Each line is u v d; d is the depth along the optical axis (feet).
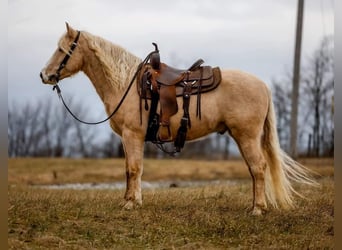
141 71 34.55
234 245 28.22
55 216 32.04
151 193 45.50
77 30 35.68
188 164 112.37
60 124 194.29
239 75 34.01
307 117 142.72
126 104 33.99
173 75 33.91
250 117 33.30
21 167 104.99
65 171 100.73
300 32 71.82
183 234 29.76
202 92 33.40
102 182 90.22
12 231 28.96
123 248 27.48
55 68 35.24
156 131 33.76
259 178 33.24
